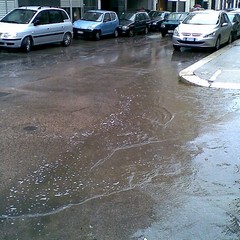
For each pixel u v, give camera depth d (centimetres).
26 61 1294
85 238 339
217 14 1686
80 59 1378
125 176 458
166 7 3794
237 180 452
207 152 534
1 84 929
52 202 398
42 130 611
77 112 714
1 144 548
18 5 1950
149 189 428
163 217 373
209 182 446
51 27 1633
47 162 492
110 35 2250
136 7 3322
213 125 653
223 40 1708
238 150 543
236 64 1209
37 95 830
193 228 355
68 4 2308
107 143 563
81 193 417
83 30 2048
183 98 836
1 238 338
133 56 1488
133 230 351
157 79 1041
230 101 812
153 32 2733
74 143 559
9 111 708
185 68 1206
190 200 405
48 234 344
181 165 491
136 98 830
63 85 938
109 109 741
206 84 949
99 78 1038
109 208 388
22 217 370
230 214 379
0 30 1471
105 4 2827
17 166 479
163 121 672
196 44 1570
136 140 577
